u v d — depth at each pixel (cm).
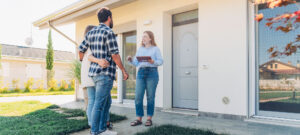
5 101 737
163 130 287
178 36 492
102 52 245
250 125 323
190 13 473
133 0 486
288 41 338
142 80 339
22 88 1616
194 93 461
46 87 1733
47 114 431
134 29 580
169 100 492
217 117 388
